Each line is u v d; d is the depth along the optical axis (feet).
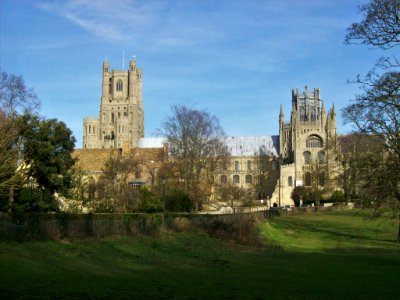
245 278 100.48
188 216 196.54
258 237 188.34
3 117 184.34
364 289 89.81
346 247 181.98
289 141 641.81
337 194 469.57
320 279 102.06
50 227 127.75
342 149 431.43
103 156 386.11
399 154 166.20
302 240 204.33
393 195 169.78
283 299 78.02
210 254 146.00
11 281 82.79
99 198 253.03
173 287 84.89
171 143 330.34
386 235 226.58
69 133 223.51
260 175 597.52
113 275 97.25
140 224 161.89
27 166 206.80
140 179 348.79
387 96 145.89
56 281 85.61
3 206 190.70
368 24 136.26
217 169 373.81
